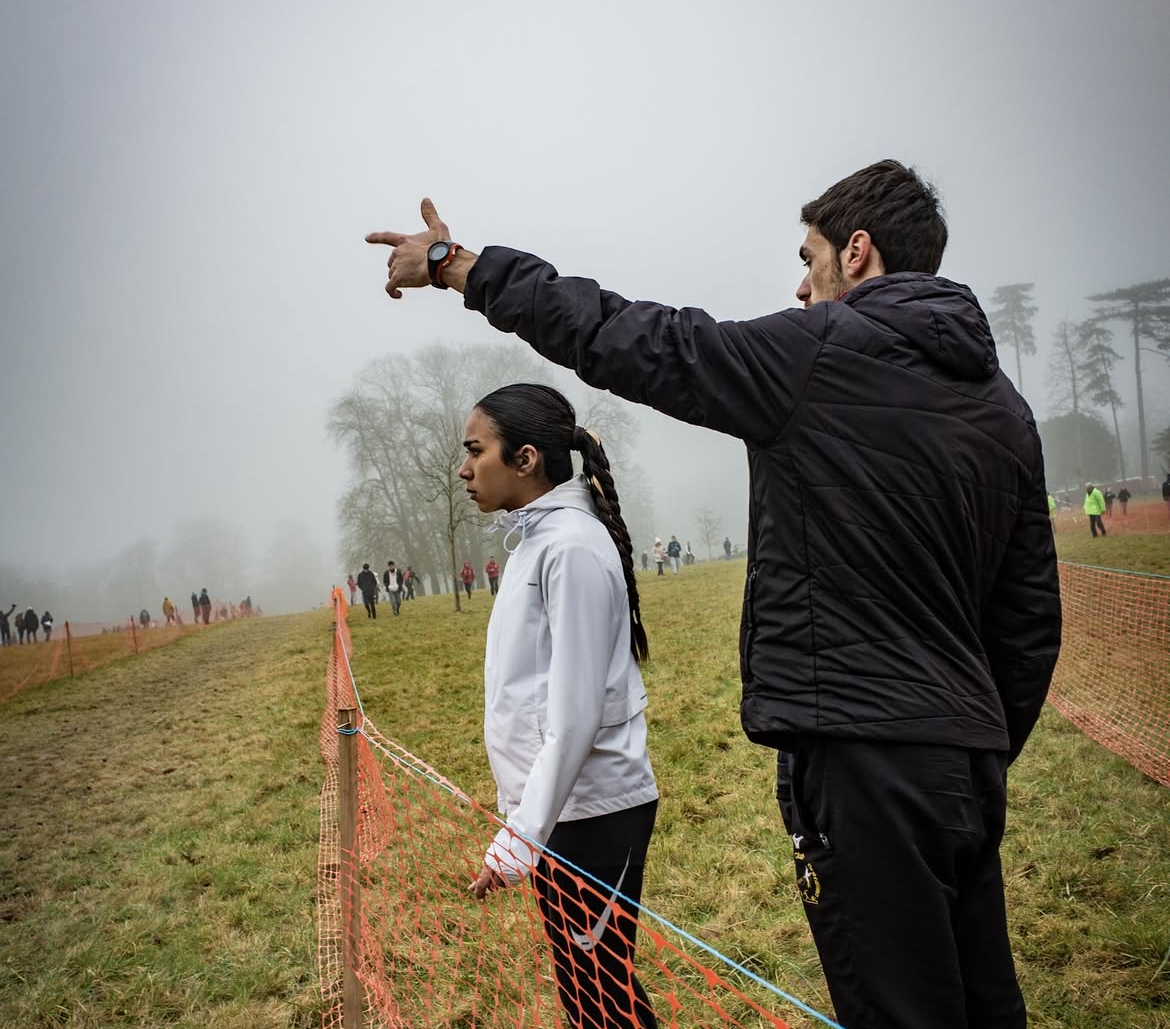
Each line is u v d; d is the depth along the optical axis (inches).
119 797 265.3
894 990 47.2
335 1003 124.3
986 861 53.1
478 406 78.8
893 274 56.0
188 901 171.6
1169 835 138.2
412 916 130.3
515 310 57.4
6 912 179.3
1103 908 118.8
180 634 1096.8
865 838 48.0
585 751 67.2
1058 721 208.2
